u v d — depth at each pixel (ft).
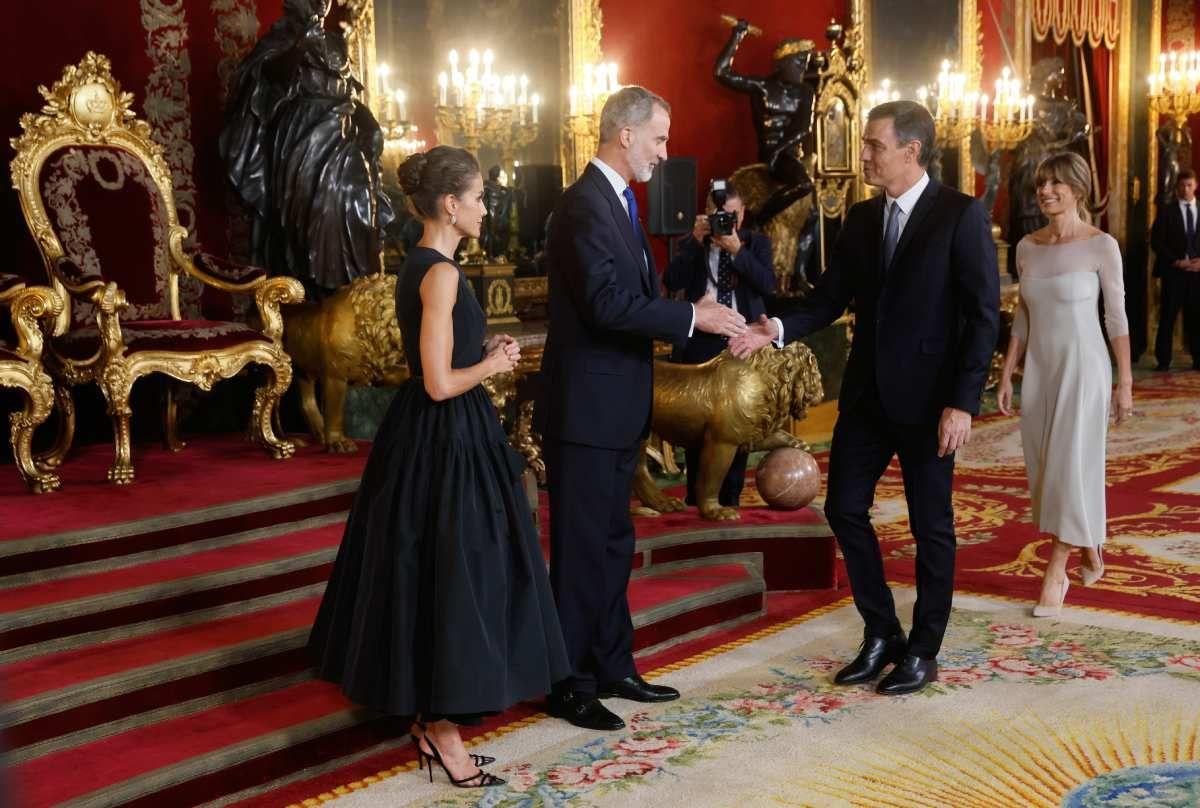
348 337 17.87
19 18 18.24
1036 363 15.15
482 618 9.79
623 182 11.71
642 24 26.21
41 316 15.64
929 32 33.27
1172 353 43.21
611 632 12.23
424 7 22.29
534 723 12.00
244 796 10.48
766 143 27.66
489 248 22.39
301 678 12.19
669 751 11.22
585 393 11.56
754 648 14.21
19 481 16.06
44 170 17.44
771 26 29.12
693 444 16.93
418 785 10.66
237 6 20.47
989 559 17.97
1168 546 18.44
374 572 9.95
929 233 12.10
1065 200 14.96
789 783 10.46
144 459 17.71
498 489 10.20
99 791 9.59
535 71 24.00
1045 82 36.83
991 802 10.03
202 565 13.33
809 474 17.22
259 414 17.79
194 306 19.90
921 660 12.62
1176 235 40.06
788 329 12.98
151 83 19.58
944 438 11.90
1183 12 42.86
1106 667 13.14
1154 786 10.21
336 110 19.20
